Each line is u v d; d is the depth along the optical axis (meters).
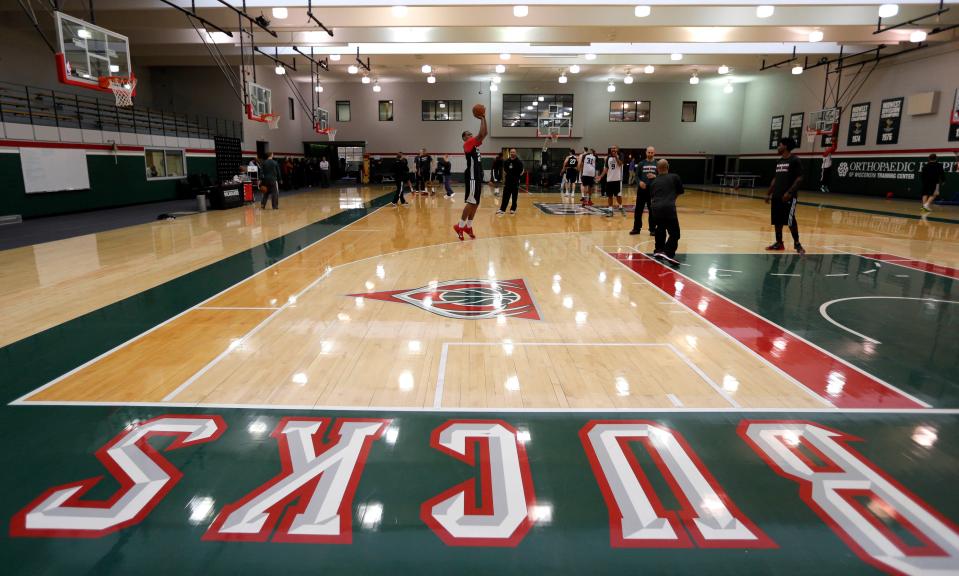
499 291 5.88
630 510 2.21
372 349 4.08
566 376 3.58
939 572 1.88
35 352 4.02
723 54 20.16
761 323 4.79
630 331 4.55
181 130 19.91
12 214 12.40
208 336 4.38
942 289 6.04
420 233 10.27
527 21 14.20
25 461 2.54
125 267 7.13
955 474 2.48
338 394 3.28
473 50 19.47
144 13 13.63
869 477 2.44
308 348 4.10
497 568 1.89
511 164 13.46
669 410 3.09
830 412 3.08
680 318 4.93
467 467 2.50
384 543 2.01
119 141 15.99
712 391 3.36
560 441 2.74
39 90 16.41
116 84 11.00
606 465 2.53
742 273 6.86
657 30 15.72
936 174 14.95
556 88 29.61
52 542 2.01
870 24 14.24
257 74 23.47
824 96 23.38
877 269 7.12
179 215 13.40
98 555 1.94
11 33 15.61
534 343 4.24
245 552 1.96
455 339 4.31
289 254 8.07
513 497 2.28
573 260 7.68
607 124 30.00
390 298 5.57
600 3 13.35
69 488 2.34
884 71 20.33
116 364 3.77
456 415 3.01
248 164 22.88
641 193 9.82
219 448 2.66
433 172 29.62
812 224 12.10
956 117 17.38
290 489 2.33
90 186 14.85
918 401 3.23
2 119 12.16
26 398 3.22
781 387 3.42
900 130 19.64
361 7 13.37
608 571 1.88
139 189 16.95
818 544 2.01
